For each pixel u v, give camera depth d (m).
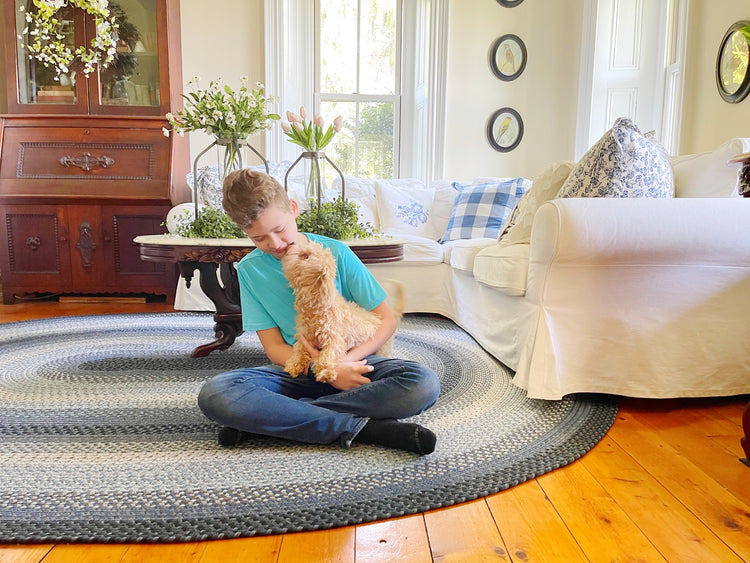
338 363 1.26
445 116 4.18
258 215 1.20
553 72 4.17
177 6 3.72
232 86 3.95
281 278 1.39
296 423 1.29
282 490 1.14
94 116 3.47
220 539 0.98
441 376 1.97
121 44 3.52
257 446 1.35
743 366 1.73
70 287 3.50
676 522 1.05
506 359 2.02
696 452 1.37
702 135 3.24
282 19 3.91
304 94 4.39
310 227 2.02
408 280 3.10
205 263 2.13
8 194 3.37
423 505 1.08
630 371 1.69
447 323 2.94
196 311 3.24
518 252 1.90
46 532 0.98
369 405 1.32
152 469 1.23
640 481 1.21
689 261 1.65
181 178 3.64
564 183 1.93
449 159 4.25
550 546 0.97
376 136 4.62
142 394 1.76
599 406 1.68
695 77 3.29
